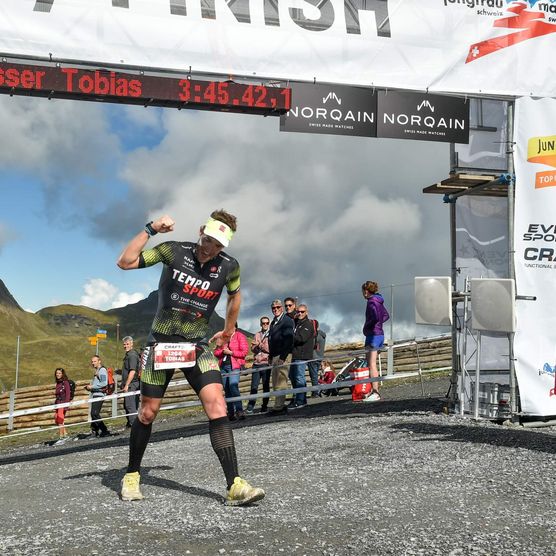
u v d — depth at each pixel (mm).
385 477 5559
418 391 13031
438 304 8852
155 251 4773
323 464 6336
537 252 8789
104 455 8617
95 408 14180
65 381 14680
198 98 8500
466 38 9359
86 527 4219
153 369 4867
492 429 7648
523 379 8680
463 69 9336
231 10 8680
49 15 8125
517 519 4145
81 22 8211
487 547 3621
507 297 8266
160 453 8016
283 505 4648
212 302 4875
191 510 4547
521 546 3627
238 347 11945
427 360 16672
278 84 8945
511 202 8875
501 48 9414
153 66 8438
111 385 14602
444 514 4312
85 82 8156
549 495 4703
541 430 7801
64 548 3766
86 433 14953
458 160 9430
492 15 9422
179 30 8508
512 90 9375
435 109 9305
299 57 8891
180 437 10141
